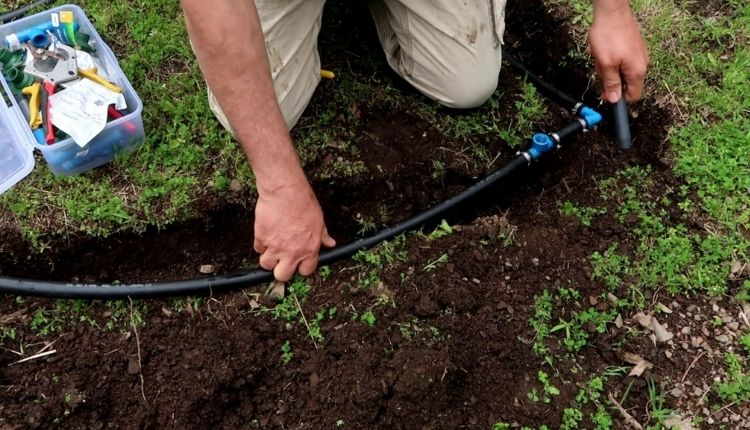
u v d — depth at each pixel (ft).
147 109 7.01
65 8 7.36
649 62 7.76
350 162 6.97
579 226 6.81
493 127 7.34
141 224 6.49
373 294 6.20
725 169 7.05
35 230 6.36
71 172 6.63
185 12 4.53
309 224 5.45
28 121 6.59
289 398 5.79
